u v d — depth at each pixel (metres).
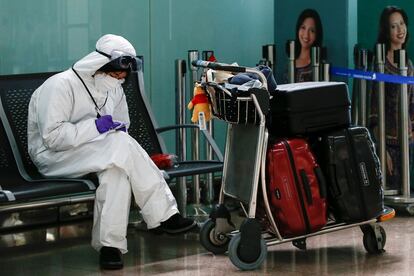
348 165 4.29
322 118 4.26
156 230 4.46
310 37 5.81
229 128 4.47
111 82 4.48
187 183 5.97
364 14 5.79
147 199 4.33
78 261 4.48
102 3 5.66
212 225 4.48
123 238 4.25
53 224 5.55
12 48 5.29
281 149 4.16
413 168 5.73
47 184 4.20
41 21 5.39
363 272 4.12
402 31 5.58
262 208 4.35
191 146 5.68
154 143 5.13
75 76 4.45
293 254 4.53
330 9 5.70
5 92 4.69
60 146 4.35
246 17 6.42
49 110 4.34
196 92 4.31
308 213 4.20
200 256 4.51
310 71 5.79
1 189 4.12
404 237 4.92
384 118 5.68
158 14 5.95
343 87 4.32
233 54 6.38
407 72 5.57
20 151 4.64
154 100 6.00
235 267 4.25
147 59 5.93
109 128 4.36
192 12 6.12
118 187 4.22
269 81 4.22
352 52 6.49
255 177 4.10
